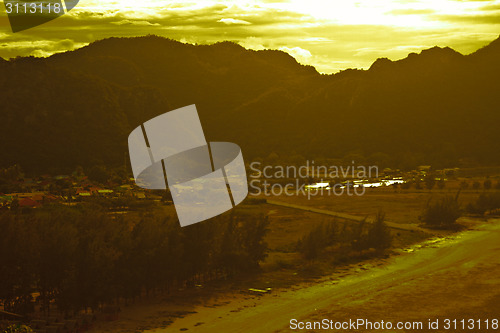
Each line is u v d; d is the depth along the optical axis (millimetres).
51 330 44750
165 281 58125
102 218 59375
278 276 66125
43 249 49906
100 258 50750
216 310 53312
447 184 196125
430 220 104625
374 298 58562
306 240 73500
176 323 49406
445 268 72188
